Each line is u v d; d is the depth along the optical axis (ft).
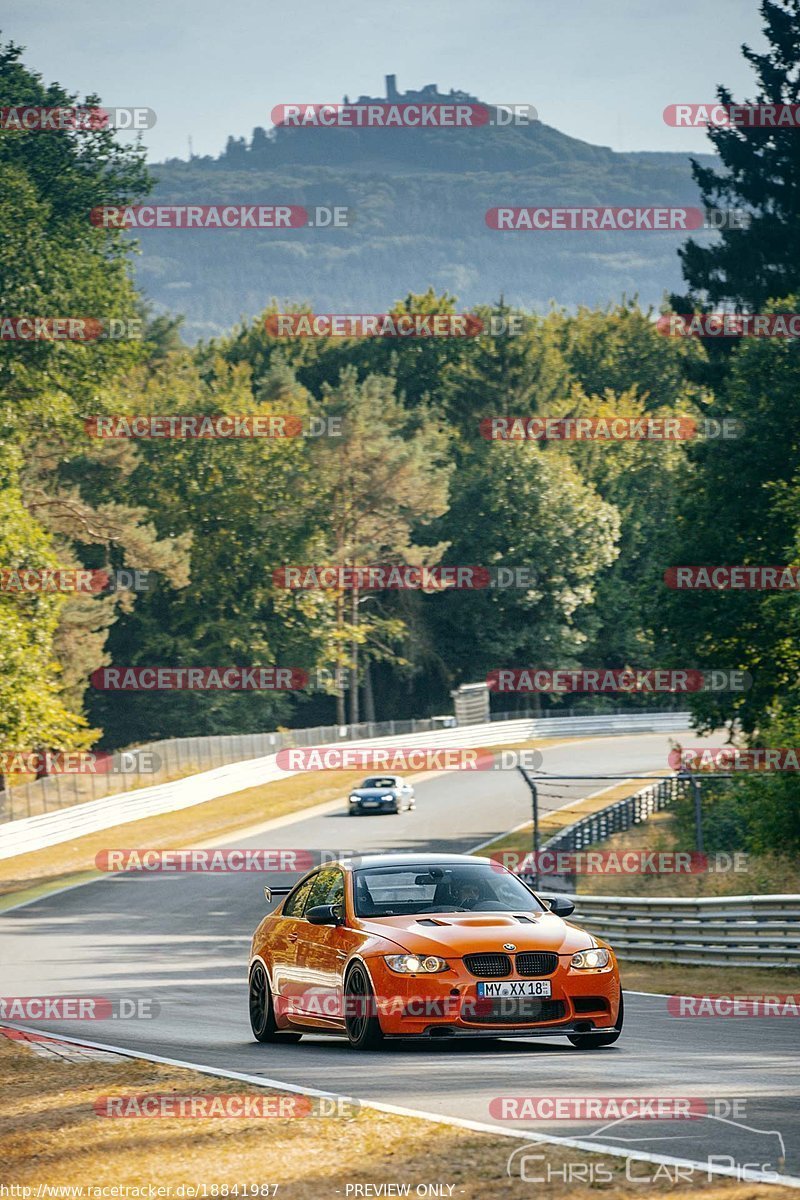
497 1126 53.16
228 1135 53.72
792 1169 45.44
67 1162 51.34
